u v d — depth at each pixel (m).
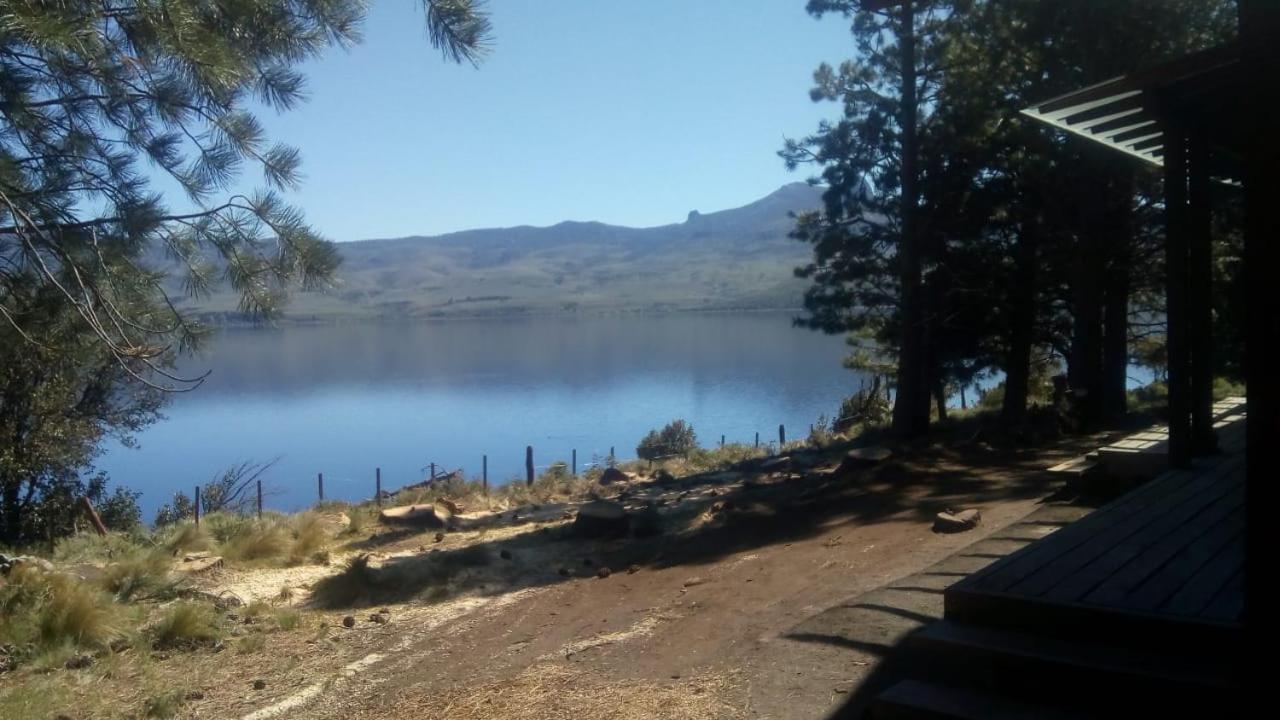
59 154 5.77
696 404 77.50
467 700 5.84
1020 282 19.11
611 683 5.71
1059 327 21.50
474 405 88.25
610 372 115.88
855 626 5.68
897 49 17.97
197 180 5.88
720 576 8.26
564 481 19.62
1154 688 3.68
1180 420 7.05
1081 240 16.45
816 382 91.81
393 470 51.44
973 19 16.64
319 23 5.87
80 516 17.38
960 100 17.41
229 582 9.95
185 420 82.19
